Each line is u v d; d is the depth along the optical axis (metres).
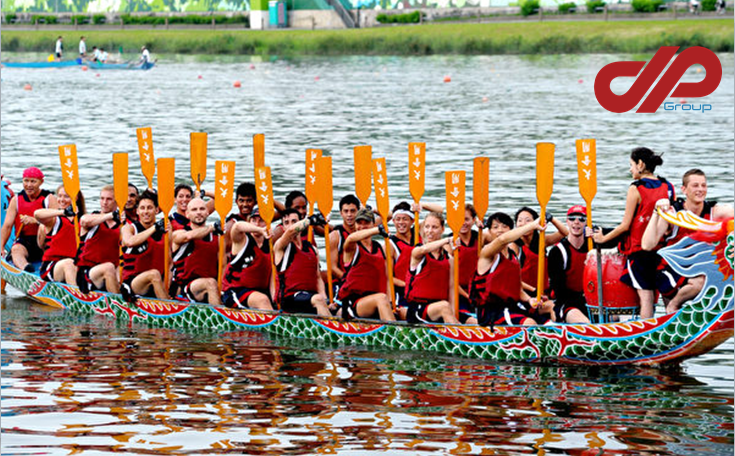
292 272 15.20
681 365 13.51
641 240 13.46
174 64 95.06
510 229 14.11
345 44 105.06
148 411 11.37
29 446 10.23
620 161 33.34
